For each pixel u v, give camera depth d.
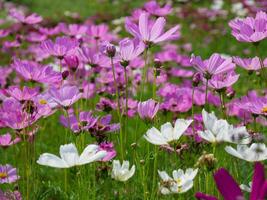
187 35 4.93
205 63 1.53
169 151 1.71
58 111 2.44
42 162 1.34
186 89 1.98
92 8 7.73
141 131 2.13
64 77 1.71
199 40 4.67
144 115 1.52
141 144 2.04
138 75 2.37
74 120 1.66
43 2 8.24
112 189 1.69
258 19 1.57
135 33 1.59
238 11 5.16
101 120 1.67
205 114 1.41
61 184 1.89
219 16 5.28
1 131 2.34
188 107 1.93
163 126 1.43
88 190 1.57
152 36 1.59
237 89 2.63
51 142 2.27
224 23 5.05
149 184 1.77
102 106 1.90
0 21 5.21
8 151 2.12
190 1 6.64
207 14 5.35
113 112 2.12
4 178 1.70
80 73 2.15
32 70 1.59
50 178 1.96
